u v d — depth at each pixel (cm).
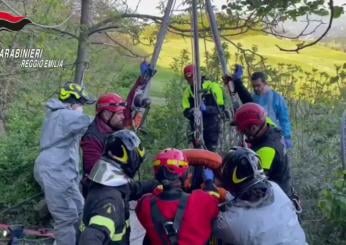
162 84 1109
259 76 782
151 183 432
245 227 393
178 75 1015
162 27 610
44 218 852
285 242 390
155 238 394
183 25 1007
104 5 1081
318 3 818
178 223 392
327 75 986
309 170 806
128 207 407
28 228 835
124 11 1038
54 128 653
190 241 389
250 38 1340
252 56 960
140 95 594
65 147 656
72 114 650
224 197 414
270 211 396
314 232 741
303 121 905
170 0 612
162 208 396
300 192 784
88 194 398
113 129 586
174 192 401
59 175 651
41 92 1221
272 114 776
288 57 1354
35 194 875
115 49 1201
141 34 1046
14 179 884
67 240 657
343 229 741
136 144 404
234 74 615
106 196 388
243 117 511
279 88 954
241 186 400
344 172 634
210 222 398
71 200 661
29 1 1155
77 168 664
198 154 458
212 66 922
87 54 1049
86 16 1038
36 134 927
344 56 1579
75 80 1034
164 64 1216
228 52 960
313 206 767
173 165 399
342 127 786
